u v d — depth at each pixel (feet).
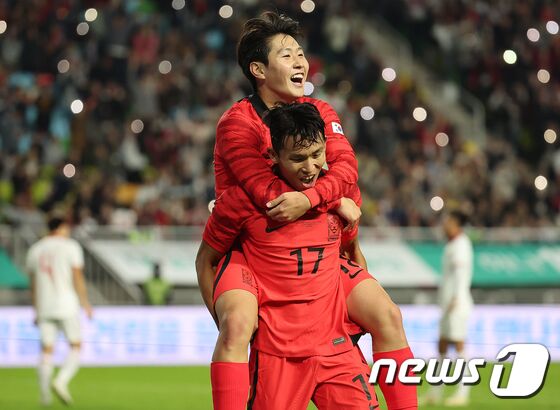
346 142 60.95
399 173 246.47
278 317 57.98
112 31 268.00
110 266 199.21
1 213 217.15
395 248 214.48
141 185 239.09
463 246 141.38
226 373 55.88
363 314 58.90
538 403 135.23
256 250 58.54
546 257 218.18
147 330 194.70
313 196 56.90
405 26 311.88
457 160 256.52
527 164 275.59
